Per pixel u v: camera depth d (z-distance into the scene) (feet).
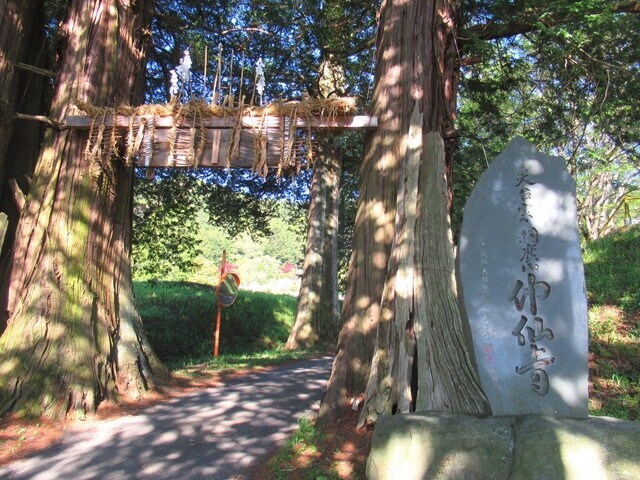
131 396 22.75
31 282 21.07
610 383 21.50
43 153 22.88
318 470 14.51
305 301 51.13
